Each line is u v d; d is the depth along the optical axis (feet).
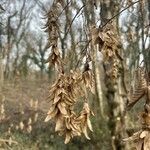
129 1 13.61
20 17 118.42
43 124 56.54
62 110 8.53
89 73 9.01
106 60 9.17
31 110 61.77
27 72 132.57
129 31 18.40
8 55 106.32
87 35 9.97
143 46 11.05
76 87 8.80
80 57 9.23
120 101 23.08
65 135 8.61
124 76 20.04
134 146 6.77
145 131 6.70
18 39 128.16
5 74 115.03
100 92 27.32
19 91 93.20
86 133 8.73
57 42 9.82
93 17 12.41
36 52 133.39
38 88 95.40
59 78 8.78
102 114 28.35
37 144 49.73
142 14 12.11
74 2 11.59
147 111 6.75
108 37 9.05
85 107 8.80
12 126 57.57
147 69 7.92
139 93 6.87
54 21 9.98
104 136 32.65
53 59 9.66
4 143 10.96
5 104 74.43
